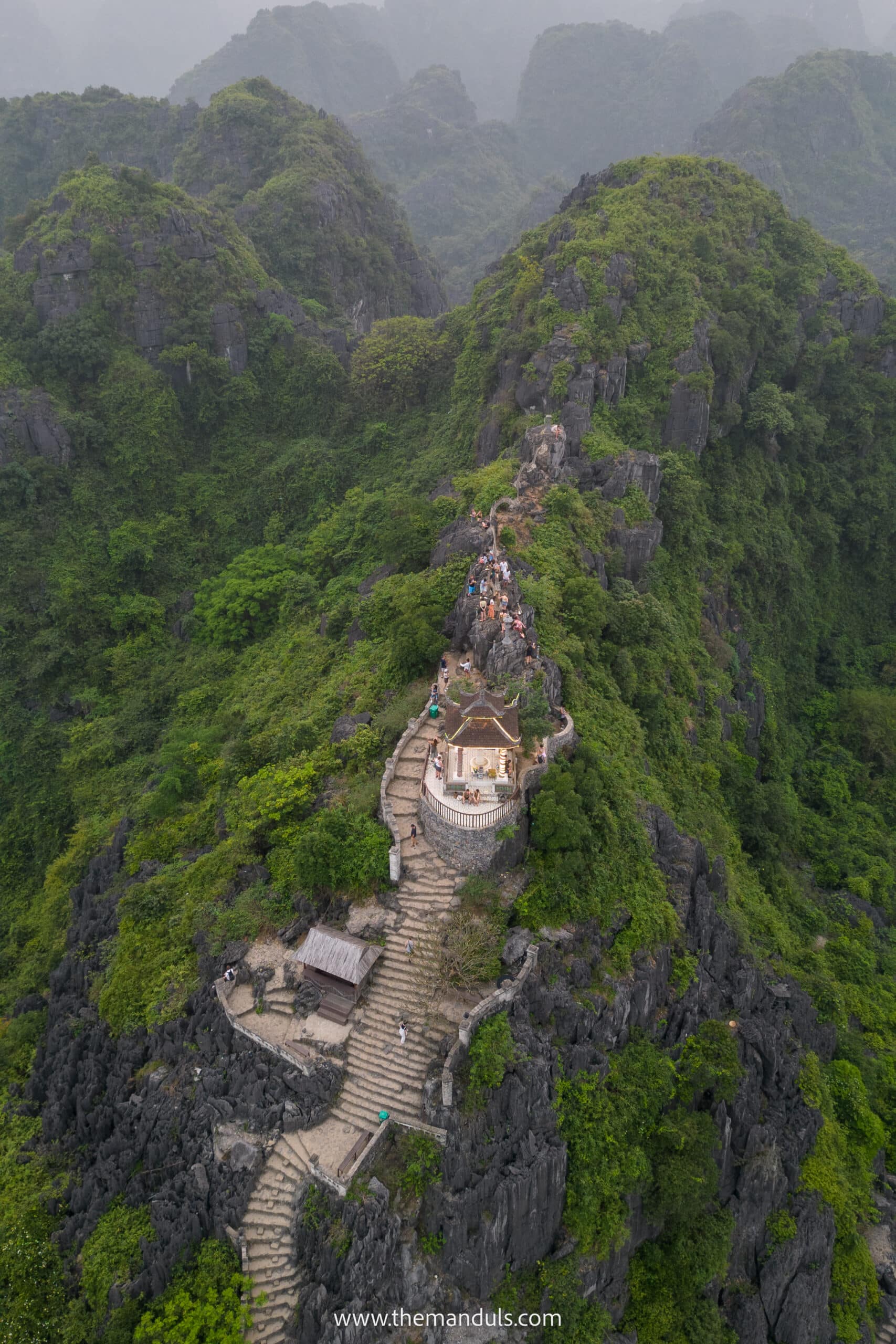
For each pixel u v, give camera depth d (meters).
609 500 63.78
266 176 126.75
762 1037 40.19
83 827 63.16
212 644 76.56
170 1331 27.95
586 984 34.53
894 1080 48.31
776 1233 37.22
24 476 81.69
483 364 83.12
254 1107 31.70
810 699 82.38
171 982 38.47
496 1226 29.16
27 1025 45.00
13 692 75.44
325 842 37.34
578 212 85.94
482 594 48.34
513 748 38.03
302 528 88.06
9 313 88.75
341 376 98.25
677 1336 33.28
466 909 34.84
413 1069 31.30
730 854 54.47
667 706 57.44
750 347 80.69
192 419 94.88
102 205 90.69
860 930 59.72
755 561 78.62
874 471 90.75
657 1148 33.22
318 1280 28.69
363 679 52.00
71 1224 33.53
